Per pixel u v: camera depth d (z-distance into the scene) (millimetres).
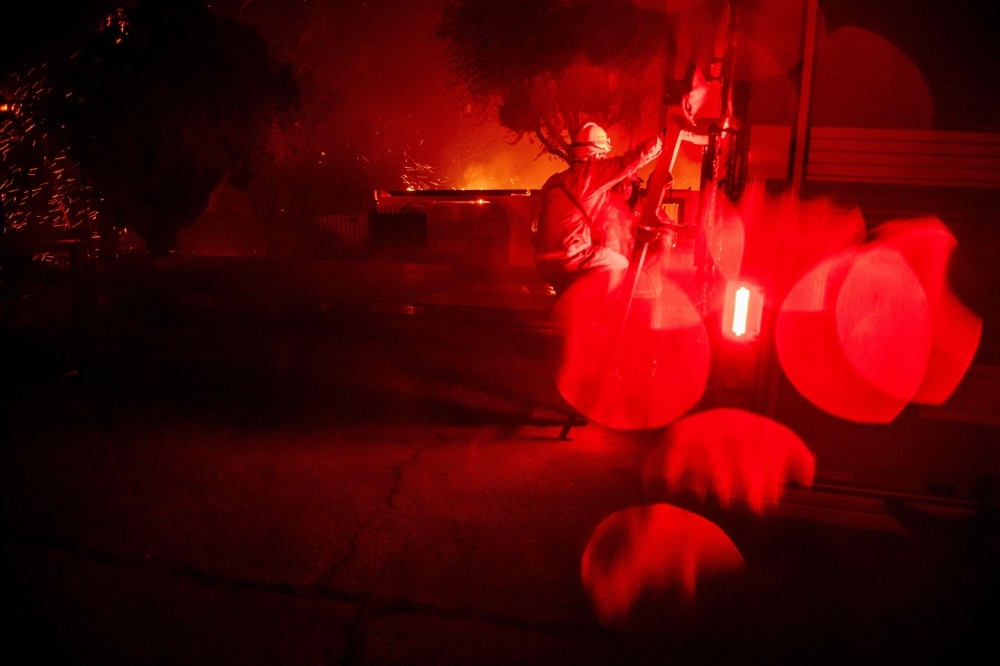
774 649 2980
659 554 3654
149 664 2807
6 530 3795
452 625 3072
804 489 3693
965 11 3215
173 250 16188
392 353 7582
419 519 3992
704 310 5234
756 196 3484
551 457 4875
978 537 3381
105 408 5758
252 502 4176
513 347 7848
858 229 3428
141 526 3873
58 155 16438
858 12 3275
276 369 6945
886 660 2930
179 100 14758
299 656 2861
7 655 2840
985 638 3068
